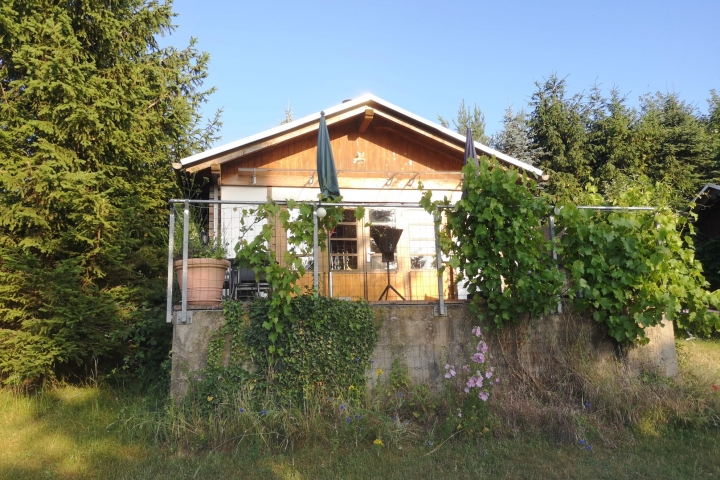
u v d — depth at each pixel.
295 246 6.33
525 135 21.58
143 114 11.00
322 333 6.15
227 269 6.73
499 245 6.51
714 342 10.06
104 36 10.23
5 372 7.78
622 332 6.91
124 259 9.26
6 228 8.48
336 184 7.25
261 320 6.12
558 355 6.85
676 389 6.70
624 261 6.88
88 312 7.89
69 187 7.99
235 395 5.82
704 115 23.89
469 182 6.64
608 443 5.76
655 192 8.19
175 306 6.32
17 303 8.05
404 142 11.00
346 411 5.80
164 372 7.17
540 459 5.31
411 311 6.62
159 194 11.02
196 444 5.45
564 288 7.04
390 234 8.53
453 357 6.63
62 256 8.64
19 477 4.84
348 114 10.21
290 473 4.89
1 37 8.66
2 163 8.23
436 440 5.68
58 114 8.50
